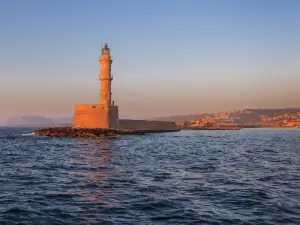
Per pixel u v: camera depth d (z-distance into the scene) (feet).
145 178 79.87
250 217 47.80
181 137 334.03
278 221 45.88
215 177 81.41
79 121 321.32
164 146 199.41
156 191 64.80
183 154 146.92
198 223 45.42
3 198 59.26
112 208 52.65
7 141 255.09
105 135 289.33
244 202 56.13
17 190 66.08
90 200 57.82
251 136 379.35
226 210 51.49
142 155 140.56
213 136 372.79
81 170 94.27
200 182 74.43
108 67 315.99
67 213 50.08
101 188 67.72
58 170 94.53
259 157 133.80
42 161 118.73
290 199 58.08
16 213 50.06
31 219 47.37
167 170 93.91
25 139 279.90
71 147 187.21
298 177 81.61
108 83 317.83
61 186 69.97
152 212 50.47
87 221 46.42
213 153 153.17
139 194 62.18
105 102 318.24
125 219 47.16
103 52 316.40
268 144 227.61
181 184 71.92
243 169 96.53
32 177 81.92
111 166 103.14
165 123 499.10
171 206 53.67
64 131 310.86
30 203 55.77
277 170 94.48
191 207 53.16
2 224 45.27
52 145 204.85
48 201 57.21
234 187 68.59
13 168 99.50
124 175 84.58
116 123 336.08
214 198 59.06
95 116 316.81
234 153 153.58
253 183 73.20
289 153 153.69
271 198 58.85
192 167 100.89
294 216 48.08
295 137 351.25
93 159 124.06
